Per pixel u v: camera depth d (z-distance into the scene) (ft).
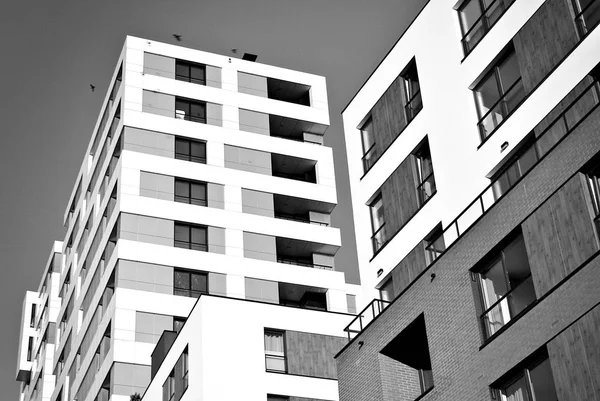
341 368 111.65
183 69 252.83
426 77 122.42
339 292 233.76
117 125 244.83
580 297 79.41
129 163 232.32
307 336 166.20
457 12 119.65
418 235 118.21
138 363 206.18
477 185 109.19
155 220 226.38
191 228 229.25
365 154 134.10
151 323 212.02
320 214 249.96
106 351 212.23
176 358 161.38
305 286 231.30
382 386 103.81
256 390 154.92
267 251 232.53
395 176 125.39
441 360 94.68
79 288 250.98
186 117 245.65
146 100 243.40
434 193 116.47
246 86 256.93
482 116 111.14
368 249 128.06
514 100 106.32
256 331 161.07
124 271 217.15
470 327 92.02
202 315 157.48
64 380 246.06
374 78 134.62
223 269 225.15
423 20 125.49
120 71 253.65
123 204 226.17
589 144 83.10
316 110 261.85
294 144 252.83
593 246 79.77
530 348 83.41
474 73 113.19
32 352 336.70
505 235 90.12
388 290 123.54
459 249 96.22
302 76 265.34
